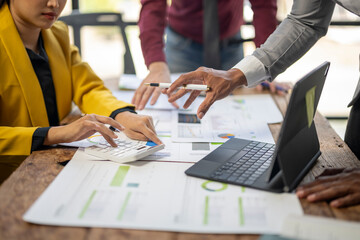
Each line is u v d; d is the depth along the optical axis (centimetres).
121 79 180
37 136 111
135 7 360
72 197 84
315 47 390
